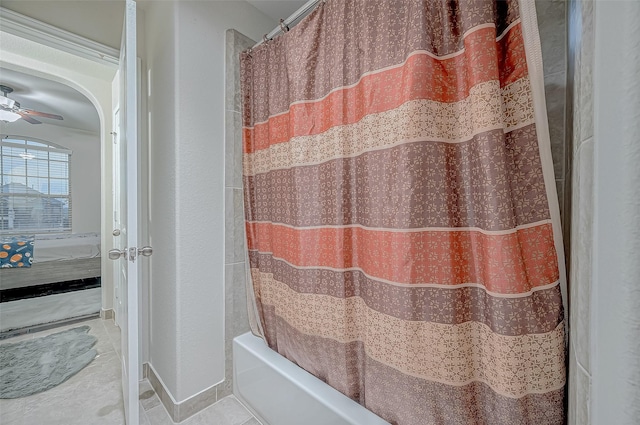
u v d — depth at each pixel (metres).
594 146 0.26
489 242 0.71
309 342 1.17
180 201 1.26
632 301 0.22
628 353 0.22
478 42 0.70
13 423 1.28
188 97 1.28
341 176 1.03
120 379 1.62
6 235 4.18
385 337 0.91
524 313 0.68
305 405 1.07
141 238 1.58
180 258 1.26
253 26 1.55
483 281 0.75
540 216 0.69
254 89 1.44
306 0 1.49
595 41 0.25
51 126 4.65
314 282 1.14
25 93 3.18
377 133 0.92
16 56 1.99
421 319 0.83
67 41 1.40
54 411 1.36
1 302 2.89
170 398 1.30
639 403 0.22
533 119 0.69
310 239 1.15
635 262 0.22
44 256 3.63
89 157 5.06
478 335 0.78
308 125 1.15
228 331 1.44
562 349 0.68
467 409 0.78
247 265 1.49
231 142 1.44
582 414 0.30
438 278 0.81
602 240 0.25
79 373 1.67
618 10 0.23
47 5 1.33
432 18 0.81
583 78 0.32
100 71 2.27
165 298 1.35
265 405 1.24
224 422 1.28
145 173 1.60
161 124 1.38
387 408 0.91
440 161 0.80
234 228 1.46
